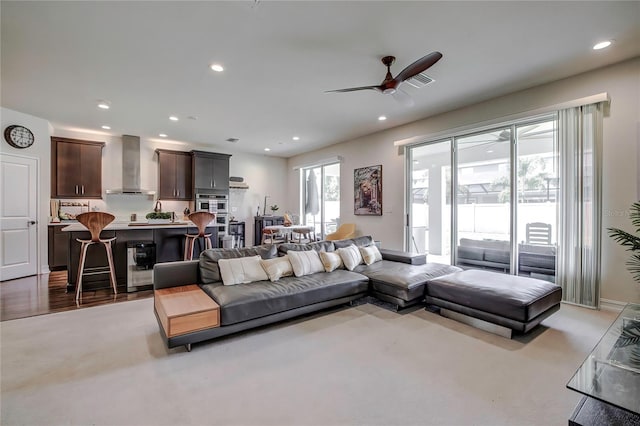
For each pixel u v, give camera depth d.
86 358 2.23
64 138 5.61
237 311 2.53
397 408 1.70
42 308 3.30
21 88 3.74
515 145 4.01
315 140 6.58
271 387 1.89
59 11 2.28
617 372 1.59
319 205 7.65
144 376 2.01
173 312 2.29
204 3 2.20
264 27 2.51
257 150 7.71
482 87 3.72
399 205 5.44
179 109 4.53
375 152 5.91
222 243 6.86
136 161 6.25
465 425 1.57
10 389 1.85
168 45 2.77
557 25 2.48
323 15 2.35
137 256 4.06
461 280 3.08
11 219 4.58
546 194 3.76
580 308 3.27
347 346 2.45
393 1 2.19
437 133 4.71
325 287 3.10
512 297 2.57
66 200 5.75
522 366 2.13
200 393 1.83
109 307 3.35
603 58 3.03
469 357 2.26
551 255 3.71
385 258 4.43
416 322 2.95
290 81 3.55
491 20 2.41
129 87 3.71
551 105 3.53
